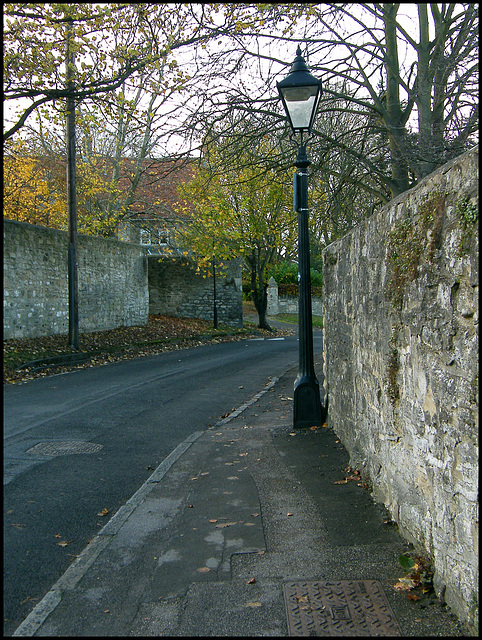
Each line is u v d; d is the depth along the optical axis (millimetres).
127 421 8016
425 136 8523
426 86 9406
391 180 10336
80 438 6961
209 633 2691
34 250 16422
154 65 11727
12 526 4207
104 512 4480
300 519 4035
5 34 11125
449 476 2758
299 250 7098
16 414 8430
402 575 3090
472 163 2490
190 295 30969
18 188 22109
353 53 10258
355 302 5301
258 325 34000
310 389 7082
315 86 6539
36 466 5762
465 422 2559
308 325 7121
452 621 2609
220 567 3373
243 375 13047
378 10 10109
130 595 3109
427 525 3109
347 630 2615
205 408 9078
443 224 2854
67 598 3096
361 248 4992
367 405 4719
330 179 11562
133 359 16750
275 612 2826
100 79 12188
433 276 2994
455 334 2688
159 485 5066
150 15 11586
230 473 5332
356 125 11531
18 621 2924
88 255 20266
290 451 5984
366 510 4102
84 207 24359
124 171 23406
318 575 3172
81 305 19734
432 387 3008
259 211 26375
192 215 21516
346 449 5824
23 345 14836
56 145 22016
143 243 31078
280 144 11258
